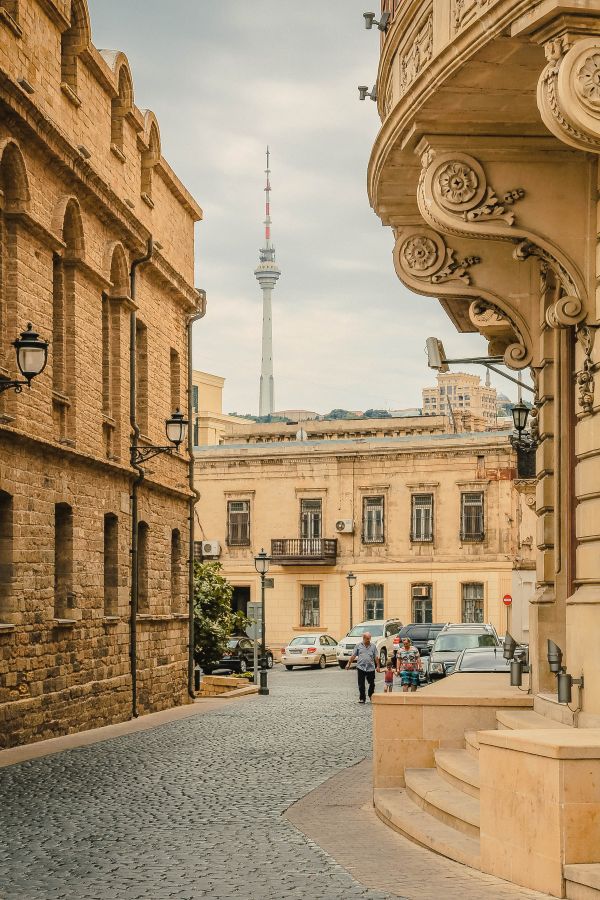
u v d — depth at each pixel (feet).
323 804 53.01
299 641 222.89
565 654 54.75
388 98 55.31
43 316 81.25
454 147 47.73
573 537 53.98
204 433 356.38
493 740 36.29
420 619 251.19
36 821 48.70
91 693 91.35
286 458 260.83
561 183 47.52
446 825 43.27
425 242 56.34
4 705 75.10
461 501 248.93
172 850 42.37
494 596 245.45
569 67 37.52
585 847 32.60
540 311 56.29
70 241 88.84
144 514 108.17
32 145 78.79
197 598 145.69
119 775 63.16
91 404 92.68
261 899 34.30
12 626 75.56
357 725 94.02
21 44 77.46
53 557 83.56
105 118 96.84
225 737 84.17
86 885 36.88
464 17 42.27
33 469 79.66
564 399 54.03
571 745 32.73
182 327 124.47
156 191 112.88
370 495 255.50
